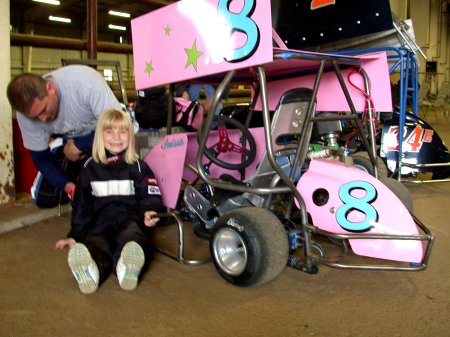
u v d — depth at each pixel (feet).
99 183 5.68
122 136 5.70
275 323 3.89
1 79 7.24
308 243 4.77
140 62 6.08
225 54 4.77
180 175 6.07
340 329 3.76
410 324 3.81
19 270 5.26
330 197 4.94
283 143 5.39
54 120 6.38
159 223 7.20
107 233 5.37
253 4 4.39
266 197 5.02
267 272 4.31
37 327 3.89
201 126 5.37
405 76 9.19
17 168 8.70
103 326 3.90
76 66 6.59
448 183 10.05
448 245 5.84
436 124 23.75
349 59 5.53
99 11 57.31
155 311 4.18
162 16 5.56
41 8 52.70
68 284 4.84
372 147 6.15
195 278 4.98
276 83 7.32
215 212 5.61
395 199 4.67
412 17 45.24
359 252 4.73
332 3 8.16
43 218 7.47
